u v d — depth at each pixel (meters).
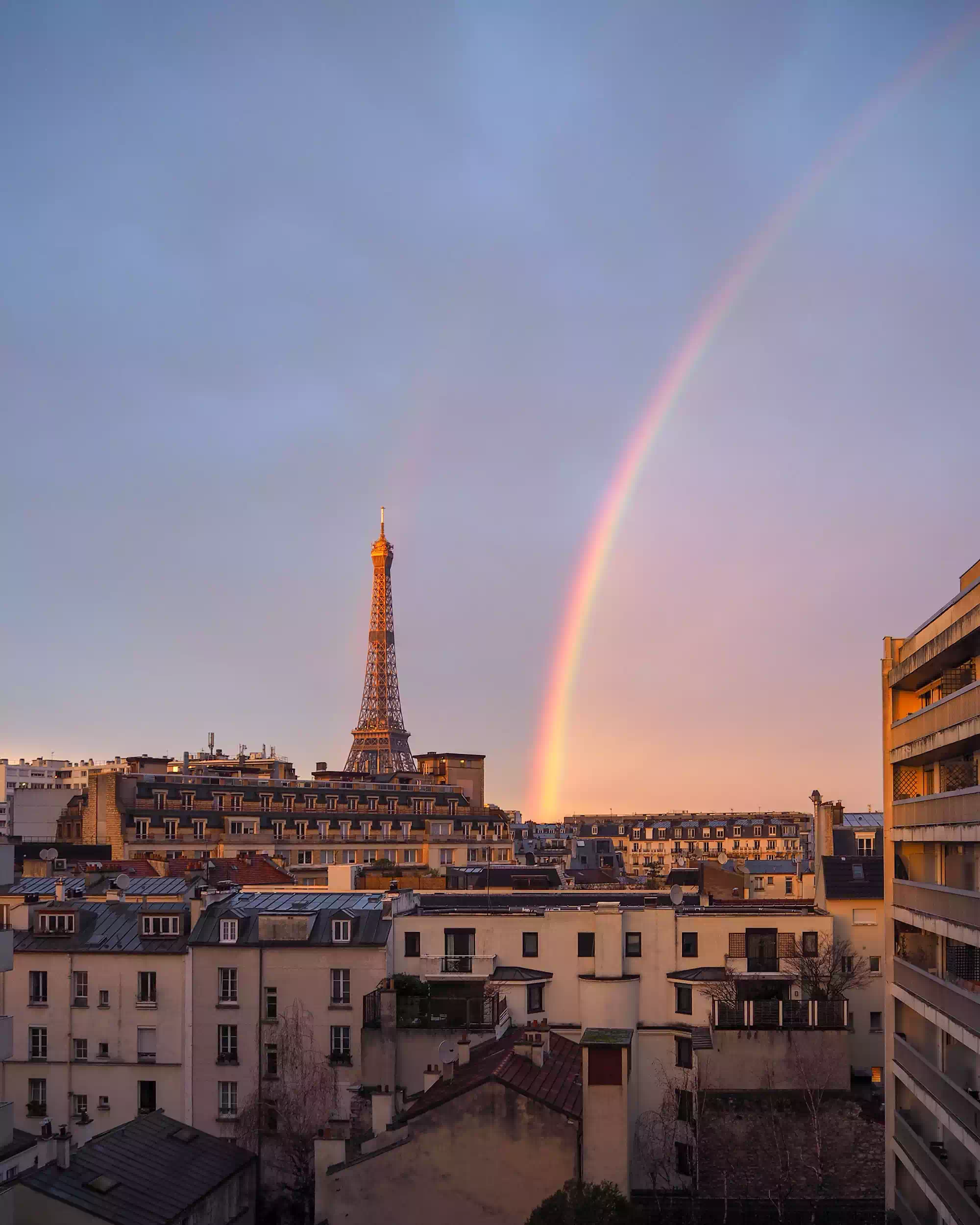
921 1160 66.69
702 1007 94.56
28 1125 99.06
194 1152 80.75
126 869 150.62
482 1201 68.75
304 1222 90.12
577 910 99.12
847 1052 86.81
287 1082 96.00
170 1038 99.06
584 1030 94.69
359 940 98.25
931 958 67.25
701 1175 83.88
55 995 100.88
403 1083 91.06
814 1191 82.69
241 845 198.62
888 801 75.56
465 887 147.25
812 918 98.50
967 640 59.25
